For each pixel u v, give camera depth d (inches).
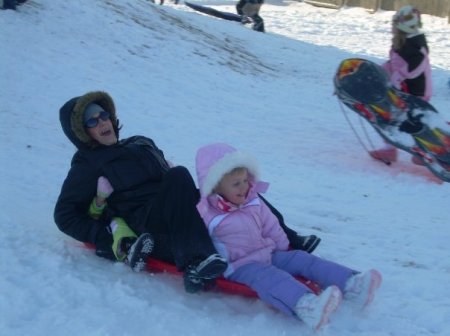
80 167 177.2
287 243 169.9
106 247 175.8
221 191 162.6
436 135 318.0
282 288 150.8
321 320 143.6
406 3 1037.2
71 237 191.3
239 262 160.6
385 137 323.9
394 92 327.3
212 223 161.9
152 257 173.8
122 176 174.6
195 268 155.9
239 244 161.5
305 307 145.9
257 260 161.8
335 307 144.0
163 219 167.9
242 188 161.6
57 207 179.0
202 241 156.4
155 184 177.5
